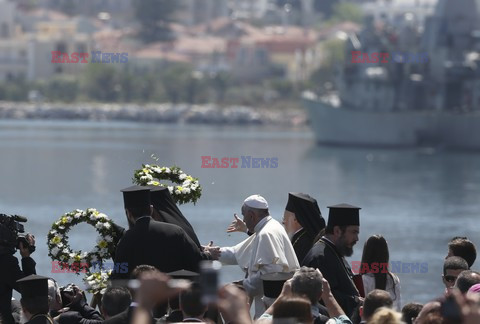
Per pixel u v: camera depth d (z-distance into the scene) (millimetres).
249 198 59906
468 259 60062
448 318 38812
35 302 50219
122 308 48969
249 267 59312
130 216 56875
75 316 55531
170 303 49250
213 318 51000
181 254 55938
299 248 62469
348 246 57812
